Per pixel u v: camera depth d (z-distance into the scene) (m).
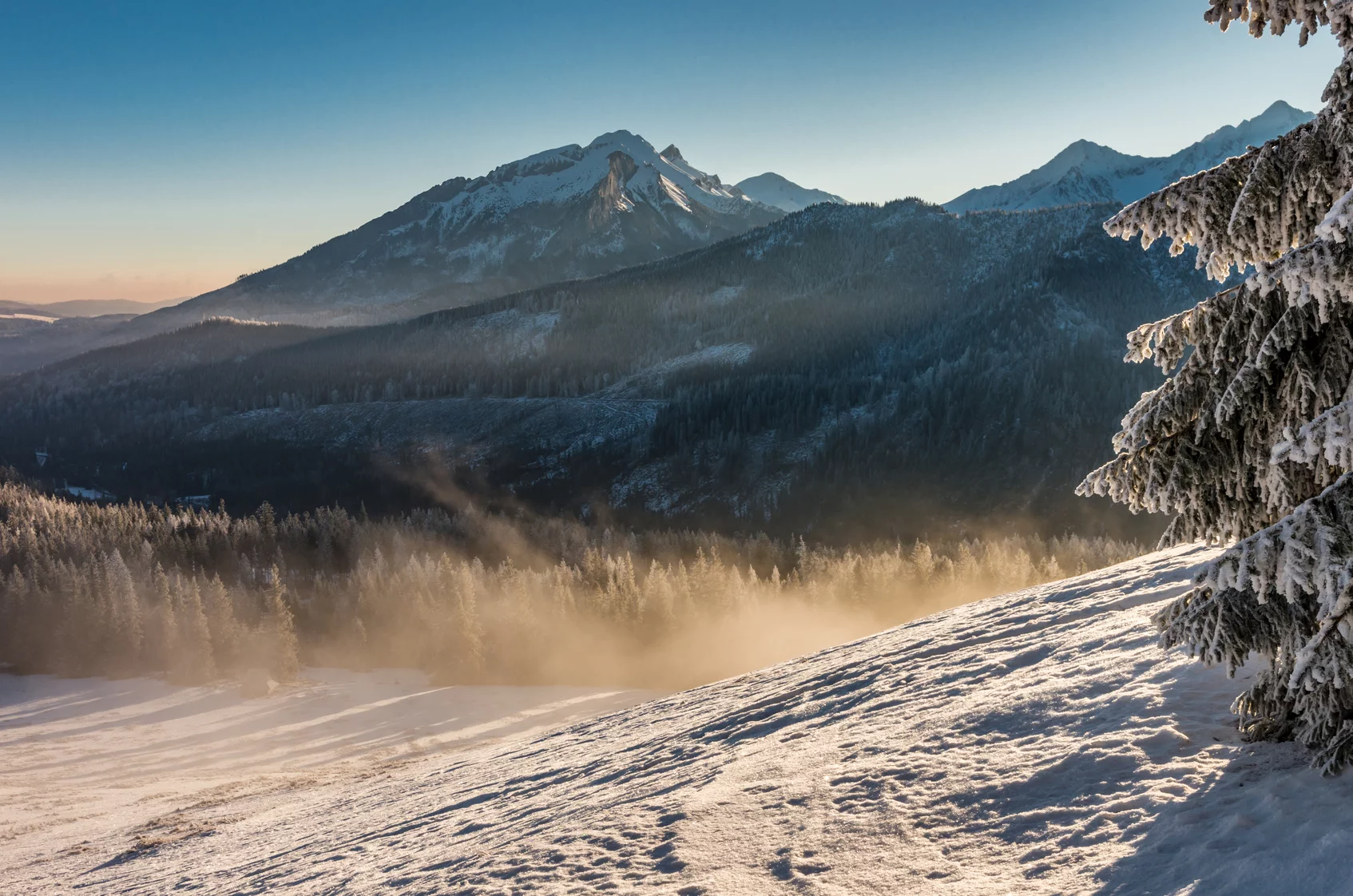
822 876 7.50
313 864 15.91
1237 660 6.67
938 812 8.20
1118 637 12.14
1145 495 7.14
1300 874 5.30
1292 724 7.31
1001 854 7.09
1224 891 5.51
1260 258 6.62
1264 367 6.27
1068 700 10.10
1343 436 5.05
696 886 7.84
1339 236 5.01
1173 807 6.82
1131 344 7.19
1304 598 6.42
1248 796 6.59
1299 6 6.05
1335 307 5.67
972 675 13.22
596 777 15.60
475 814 15.84
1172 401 6.87
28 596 90.00
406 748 57.19
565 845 10.11
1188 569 15.41
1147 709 8.98
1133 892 5.89
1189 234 6.88
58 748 61.84
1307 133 6.36
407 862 12.98
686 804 10.45
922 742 10.38
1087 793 7.62
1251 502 6.90
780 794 9.92
